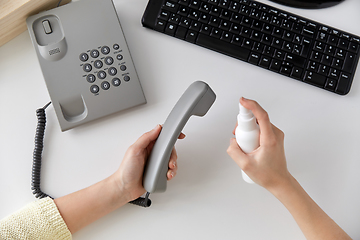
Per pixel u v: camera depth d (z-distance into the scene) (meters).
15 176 0.67
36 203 0.62
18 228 0.60
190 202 0.66
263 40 0.68
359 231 0.65
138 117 0.69
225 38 0.69
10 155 0.67
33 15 0.67
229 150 0.57
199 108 0.59
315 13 0.72
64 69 0.66
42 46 0.66
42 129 0.67
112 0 0.70
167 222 0.66
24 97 0.69
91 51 0.67
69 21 0.67
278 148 0.56
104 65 0.67
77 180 0.67
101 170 0.67
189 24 0.69
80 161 0.67
